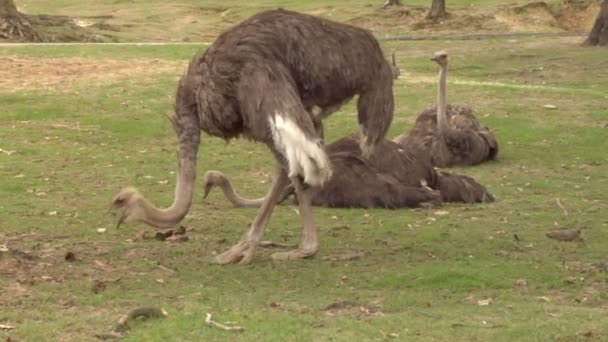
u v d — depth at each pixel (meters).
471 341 18.53
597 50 76.12
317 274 23.12
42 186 33.69
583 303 21.42
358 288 22.11
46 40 87.31
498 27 106.38
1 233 27.02
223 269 23.48
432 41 87.50
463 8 115.19
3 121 45.34
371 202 30.89
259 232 24.30
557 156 41.16
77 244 25.86
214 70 22.62
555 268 23.95
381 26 111.69
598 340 18.62
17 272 22.52
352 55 23.27
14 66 60.38
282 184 24.20
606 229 28.83
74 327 18.88
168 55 67.81
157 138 43.16
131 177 35.72
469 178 33.00
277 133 21.95
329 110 23.52
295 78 22.80
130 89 53.38
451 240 27.06
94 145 41.31
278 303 20.69
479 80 63.78
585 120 48.09
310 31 22.95
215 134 23.22
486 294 21.91
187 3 132.38
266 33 22.67
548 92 54.88
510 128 45.88
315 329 19.00
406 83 57.41
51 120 45.84
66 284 21.75
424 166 31.98
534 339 18.61
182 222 28.75
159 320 19.23
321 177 22.25
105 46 72.56
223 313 19.81
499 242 26.83
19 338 18.28
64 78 56.75
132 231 27.47
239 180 35.88
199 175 36.41
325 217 29.66
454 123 39.34
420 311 20.44
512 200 33.06
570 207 31.83
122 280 22.25
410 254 25.38
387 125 24.17
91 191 33.25
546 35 93.25
